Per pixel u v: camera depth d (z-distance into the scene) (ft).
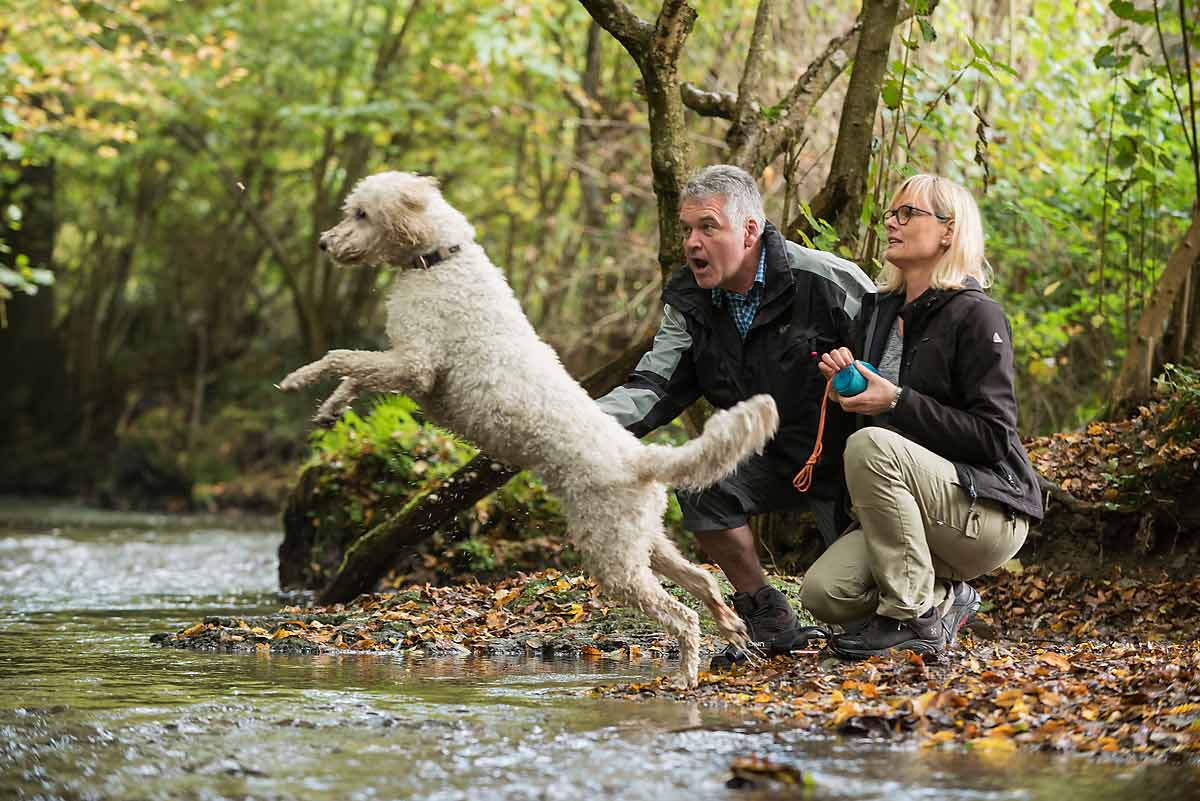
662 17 25.35
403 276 17.17
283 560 38.37
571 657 21.54
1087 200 37.47
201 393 102.22
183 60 71.56
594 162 66.23
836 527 20.25
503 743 13.57
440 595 27.14
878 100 26.91
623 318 61.11
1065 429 39.32
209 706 15.66
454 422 17.06
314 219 92.17
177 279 111.65
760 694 16.34
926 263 18.92
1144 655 19.38
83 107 77.15
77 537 59.52
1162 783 11.94
